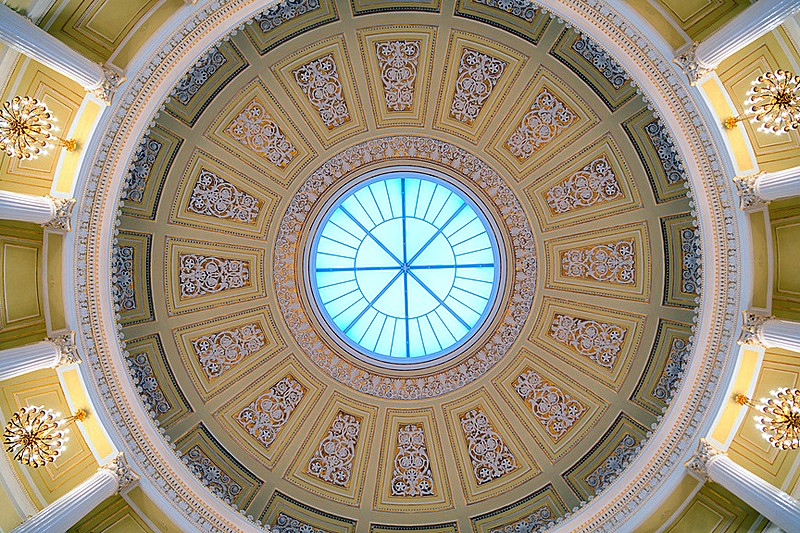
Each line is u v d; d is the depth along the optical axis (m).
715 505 13.52
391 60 16.09
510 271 17.28
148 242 15.88
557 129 16.28
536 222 17.06
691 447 13.70
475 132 16.80
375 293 18.19
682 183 15.15
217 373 16.72
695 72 11.89
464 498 16.61
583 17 12.81
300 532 16.06
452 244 18.03
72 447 13.55
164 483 14.40
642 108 14.99
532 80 15.91
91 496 12.83
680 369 15.09
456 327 18.16
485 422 17.14
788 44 11.30
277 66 15.70
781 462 12.70
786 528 11.62
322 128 16.73
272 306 17.27
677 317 15.55
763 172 12.22
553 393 16.94
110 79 11.99
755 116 11.77
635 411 15.91
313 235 17.34
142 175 15.42
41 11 11.20
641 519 13.96
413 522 16.45
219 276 16.78
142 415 14.62
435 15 15.23
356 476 16.88
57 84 12.14
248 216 16.89
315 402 17.30
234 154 16.39
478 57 15.88
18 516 12.42
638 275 16.20
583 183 16.50
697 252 14.11
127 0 11.83
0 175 11.86
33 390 13.12
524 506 16.17
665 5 11.95
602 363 16.56
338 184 17.19
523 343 17.31
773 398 12.76
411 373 17.53
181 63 13.09
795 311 12.40
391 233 18.06
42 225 12.43
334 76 16.19
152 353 15.91
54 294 13.00
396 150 17.09
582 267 16.84
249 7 12.90
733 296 13.12
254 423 16.81
